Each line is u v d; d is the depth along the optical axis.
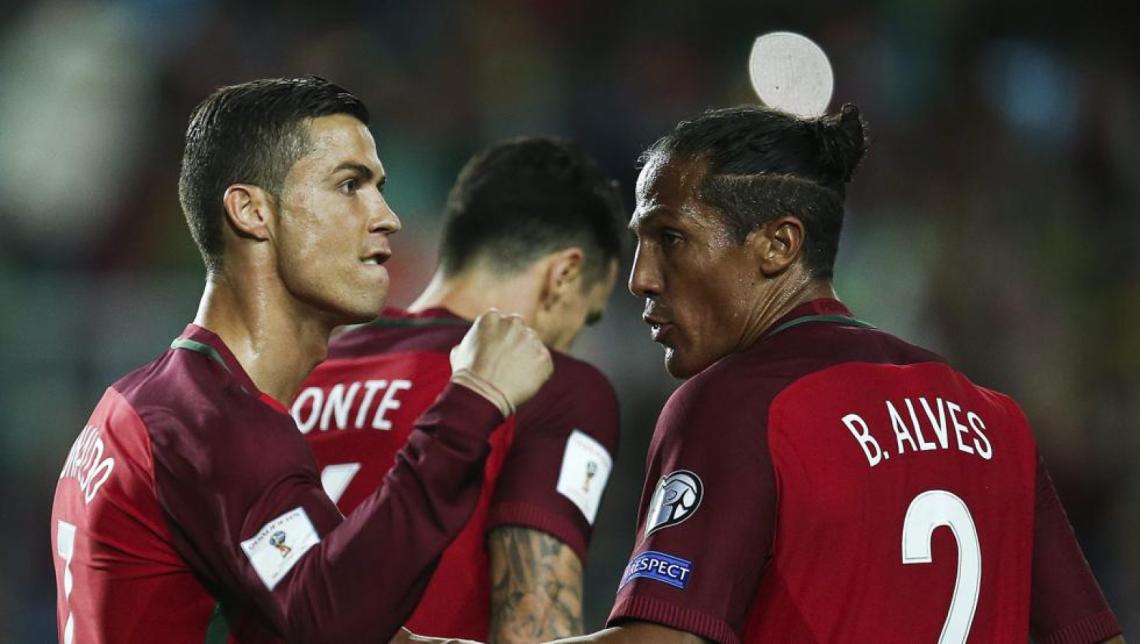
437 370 10.45
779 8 37.16
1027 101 34.97
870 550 7.66
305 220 8.01
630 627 7.55
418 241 31.56
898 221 33.03
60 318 26.94
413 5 36.84
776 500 7.64
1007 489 8.31
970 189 33.41
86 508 7.86
